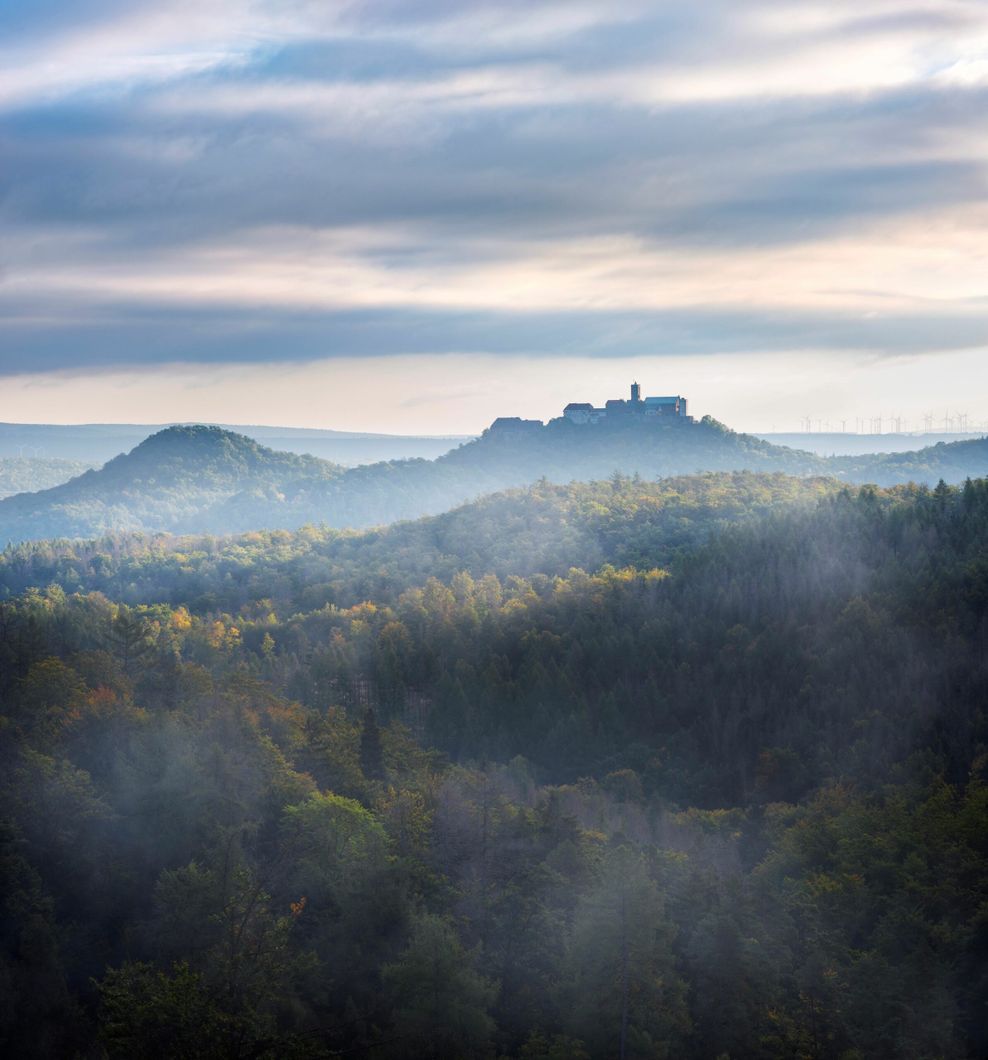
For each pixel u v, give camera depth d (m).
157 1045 45.78
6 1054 60.22
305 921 70.38
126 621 127.00
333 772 100.31
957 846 100.88
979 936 85.75
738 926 73.88
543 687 177.00
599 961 64.00
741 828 127.12
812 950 77.31
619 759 158.75
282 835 78.81
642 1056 61.38
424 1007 59.03
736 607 197.12
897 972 73.38
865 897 91.69
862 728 148.62
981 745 134.88
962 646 160.50
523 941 70.88
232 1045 46.12
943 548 199.38
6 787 78.19
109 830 77.81
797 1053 65.38
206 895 62.69
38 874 71.94
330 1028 59.41
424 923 62.91
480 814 87.81
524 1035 64.44
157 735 87.69
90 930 70.56
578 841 86.06
